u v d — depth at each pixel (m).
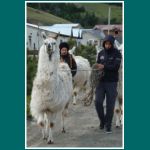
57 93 13.41
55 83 13.26
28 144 13.55
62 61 17.30
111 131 15.03
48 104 13.36
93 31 46.72
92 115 17.78
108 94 14.95
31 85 18.00
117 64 14.87
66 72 14.56
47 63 13.05
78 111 18.58
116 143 13.70
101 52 15.10
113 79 14.95
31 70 18.30
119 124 15.74
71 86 14.77
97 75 14.97
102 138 14.31
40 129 15.33
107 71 14.91
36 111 13.62
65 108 15.02
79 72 19.72
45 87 13.16
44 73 13.07
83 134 14.82
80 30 43.16
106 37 14.96
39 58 13.14
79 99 20.69
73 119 17.08
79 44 33.56
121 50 16.94
